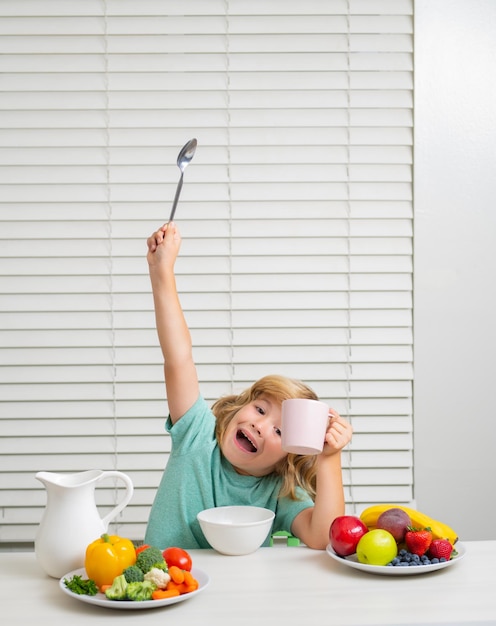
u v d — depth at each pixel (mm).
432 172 2340
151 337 2338
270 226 2348
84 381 2320
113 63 2318
